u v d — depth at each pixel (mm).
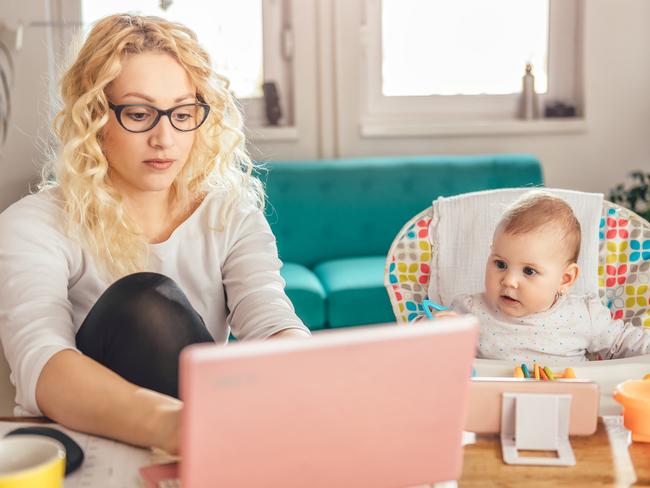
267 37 3943
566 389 1073
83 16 3758
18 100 3480
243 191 1662
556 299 1716
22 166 3490
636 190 3822
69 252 1462
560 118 4090
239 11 3916
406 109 4074
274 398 786
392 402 836
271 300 1491
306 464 826
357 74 3963
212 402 762
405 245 1854
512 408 1077
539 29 4113
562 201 1696
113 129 1416
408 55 4055
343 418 822
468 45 4090
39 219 1441
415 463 874
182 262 1559
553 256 1656
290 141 3961
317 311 3041
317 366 790
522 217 1670
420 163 3678
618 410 1266
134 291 1288
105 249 1469
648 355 1521
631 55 4086
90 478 987
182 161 1450
